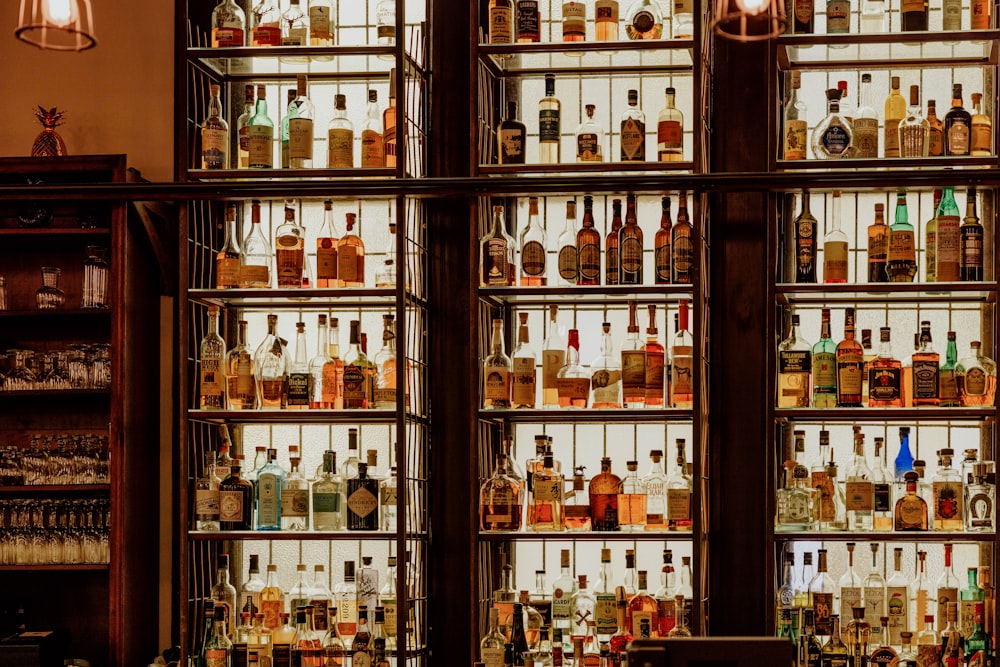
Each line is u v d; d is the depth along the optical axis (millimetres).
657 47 3896
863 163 3863
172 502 4332
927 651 3779
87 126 4559
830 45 3875
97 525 4121
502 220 4152
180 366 3957
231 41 4113
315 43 4133
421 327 4281
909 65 4090
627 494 3969
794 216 4227
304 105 4160
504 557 4031
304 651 3939
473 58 3973
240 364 4094
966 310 4168
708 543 4082
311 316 4445
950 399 3910
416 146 4270
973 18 3896
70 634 4238
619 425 4324
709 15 4039
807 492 3877
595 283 4012
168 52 4551
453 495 4277
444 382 4309
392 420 3984
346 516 4035
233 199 4016
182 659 3865
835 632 3977
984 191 4164
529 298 4270
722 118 4195
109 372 4160
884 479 3986
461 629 4234
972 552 4102
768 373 3822
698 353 3801
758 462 4082
